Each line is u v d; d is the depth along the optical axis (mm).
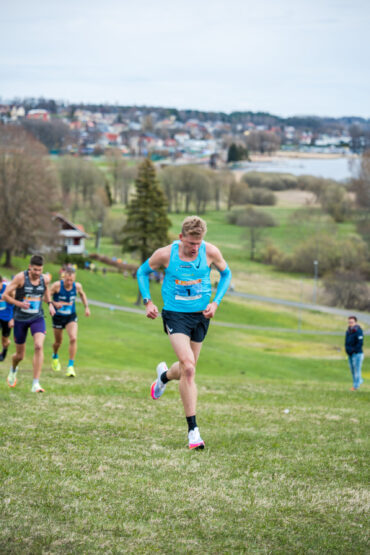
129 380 16031
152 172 77125
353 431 9094
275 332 70312
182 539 4277
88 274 93438
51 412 8984
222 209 165875
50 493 5078
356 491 5582
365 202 107062
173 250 6727
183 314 6895
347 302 92625
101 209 137500
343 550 4180
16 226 78938
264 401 13016
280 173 178000
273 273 110875
